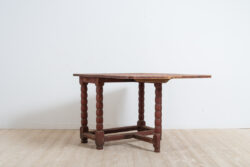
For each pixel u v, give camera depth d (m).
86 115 3.52
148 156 2.96
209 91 4.35
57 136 3.83
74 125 4.31
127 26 4.29
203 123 4.36
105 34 4.28
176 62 4.32
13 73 4.26
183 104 4.35
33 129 4.29
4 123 4.30
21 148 3.24
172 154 3.04
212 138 3.76
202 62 4.33
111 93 4.32
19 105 4.29
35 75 4.27
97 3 4.26
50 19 4.24
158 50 4.31
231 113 4.38
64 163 2.73
